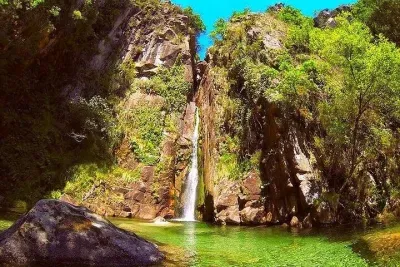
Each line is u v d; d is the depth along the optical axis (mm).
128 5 31438
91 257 8859
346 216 16172
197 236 14609
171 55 30750
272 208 18344
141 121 26891
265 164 19047
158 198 24062
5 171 21344
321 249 11031
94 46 28859
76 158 23766
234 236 14578
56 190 21750
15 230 9141
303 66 18719
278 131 18109
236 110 22375
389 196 16719
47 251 8758
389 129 17875
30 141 22984
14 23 19969
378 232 11852
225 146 22172
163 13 32500
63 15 24062
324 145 17266
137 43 30766
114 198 22781
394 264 8391
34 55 23719
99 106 26625
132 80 29172
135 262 9070
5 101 23422
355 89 15836
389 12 24531
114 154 25156
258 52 22703
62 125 24859
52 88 26250
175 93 29062
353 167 16062
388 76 15117
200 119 27453
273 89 18891
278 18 26938
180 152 26750
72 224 9289
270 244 12516
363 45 15609
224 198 19734
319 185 16625
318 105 17641
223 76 25031
